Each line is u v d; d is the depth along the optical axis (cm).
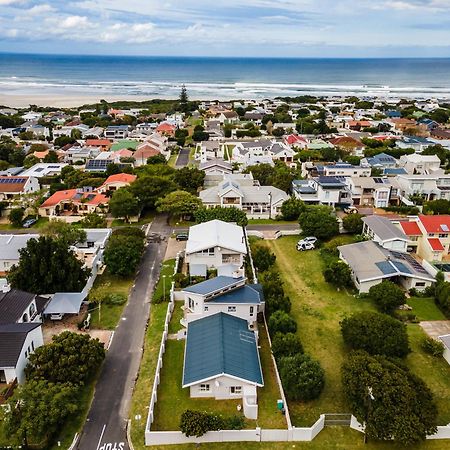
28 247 5044
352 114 19825
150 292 5419
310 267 6094
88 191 8862
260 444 3234
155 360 4147
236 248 5638
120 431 3359
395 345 3925
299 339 4253
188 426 3170
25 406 3177
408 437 3012
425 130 16075
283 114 18875
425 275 5425
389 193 8419
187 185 9069
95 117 18288
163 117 19338
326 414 3466
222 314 4384
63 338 3891
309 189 8706
